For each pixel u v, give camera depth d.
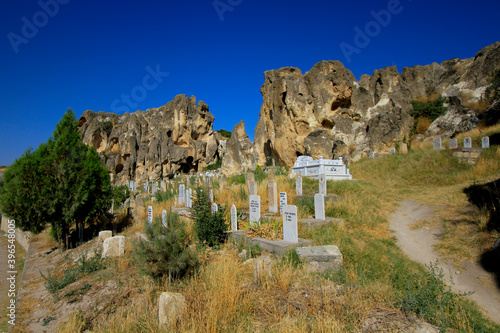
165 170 50.41
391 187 16.56
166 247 6.25
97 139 58.91
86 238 15.22
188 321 4.48
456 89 29.80
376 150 27.61
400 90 33.19
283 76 30.27
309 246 7.11
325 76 29.20
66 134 14.19
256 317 4.60
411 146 26.28
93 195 14.30
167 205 17.34
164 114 54.97
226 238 9.19
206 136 53.97
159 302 4.90
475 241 8.29
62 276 9.31
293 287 5.43
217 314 4.49
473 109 25.42
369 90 33.84
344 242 7.86
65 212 13.05
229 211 11.52
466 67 33.22
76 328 5.42
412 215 11.55
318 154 26.33
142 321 5.04
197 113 52.78
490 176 14.86
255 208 9.98
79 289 7.52
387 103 30.67
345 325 4.05
